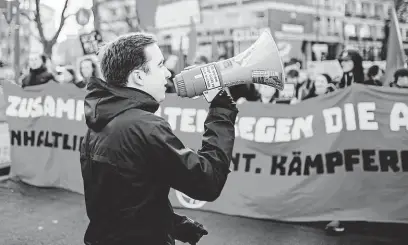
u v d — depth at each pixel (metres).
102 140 1.40
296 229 4.50
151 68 1.42
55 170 6.09
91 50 9.20
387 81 7.10
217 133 1.41
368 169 4.43
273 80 1.55
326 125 4.55
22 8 15.04
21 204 5.40
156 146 1.33
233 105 1.47
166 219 1.42
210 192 1.35
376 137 4.41
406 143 4.33
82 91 5.88
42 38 14.94
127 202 1.37
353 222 4.70
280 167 4.70
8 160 6.93
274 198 4.69
